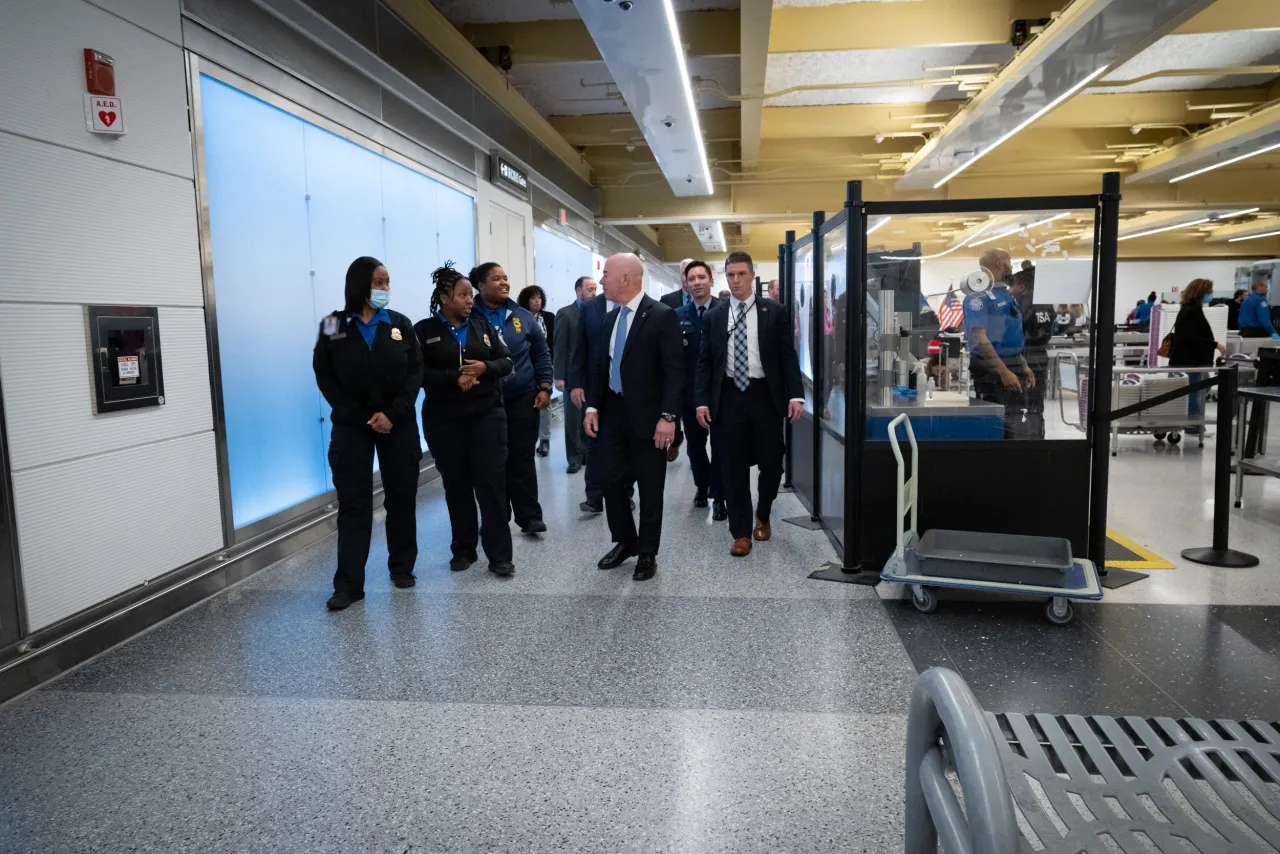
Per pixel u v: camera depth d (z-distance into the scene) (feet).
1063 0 20.72
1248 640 9.58
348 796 6.61
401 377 11.18
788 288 18.49
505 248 25.82
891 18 21.22
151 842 6.06
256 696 8.45
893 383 12.17
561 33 22.74
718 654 9.36
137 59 10.36
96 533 9.71
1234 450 20.76
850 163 36.27
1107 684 8.43
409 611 10.95
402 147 18.62
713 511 16.56
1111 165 38.60
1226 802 4.63
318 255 15.23
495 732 7.62
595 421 12.56
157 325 10.71
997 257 11.91
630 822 6.20
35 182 8.87
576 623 10.43
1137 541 13.98
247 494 13.00
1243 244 67.10
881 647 9.50
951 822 3.35
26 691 8.63
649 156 38.68
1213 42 24.18
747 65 20.27
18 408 8.68
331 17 15.10
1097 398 11.50
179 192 11.16
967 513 11.93
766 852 5.82
